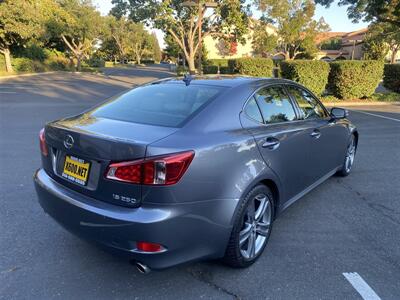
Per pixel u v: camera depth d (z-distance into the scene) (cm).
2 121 979
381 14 2094
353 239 357
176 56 5300
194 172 245
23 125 922
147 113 299
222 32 3042
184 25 2989
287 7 4259
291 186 358
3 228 365
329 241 352
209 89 321
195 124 273
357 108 1420
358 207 434
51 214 290
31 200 436
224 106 297
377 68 1583
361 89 1593
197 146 251
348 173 552
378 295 273
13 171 543
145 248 237
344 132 489
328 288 280
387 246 345
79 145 263
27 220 384
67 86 2289
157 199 235
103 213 243
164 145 240
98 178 253
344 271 303
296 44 4688
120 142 241
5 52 3378
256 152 294
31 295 267
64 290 274
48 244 338
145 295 270
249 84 335
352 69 1555
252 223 302
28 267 301
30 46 3991
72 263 309
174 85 345
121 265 307
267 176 304
